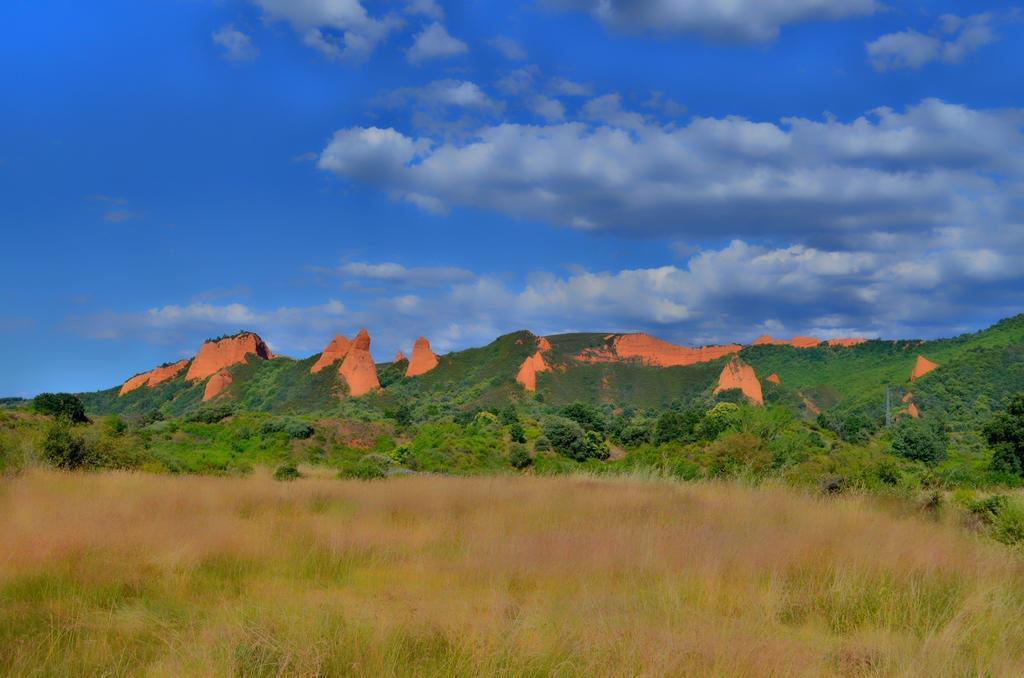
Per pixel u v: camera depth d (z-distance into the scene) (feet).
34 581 25.52
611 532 35.42
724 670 17.90
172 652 18.12
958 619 22.58
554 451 156.04
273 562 30.73
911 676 18.06
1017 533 38.75
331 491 53.62
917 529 38.27
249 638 18.63
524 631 19.76
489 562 29.76
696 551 31.27
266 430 161.58
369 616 21.74
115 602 24.13
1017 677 18.42
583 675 17.61
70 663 17.95
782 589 26.66
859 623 24.00
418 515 43.62
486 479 66.03
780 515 43.86
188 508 43.19
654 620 22.09
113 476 60.44
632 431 188.75
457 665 18.08
